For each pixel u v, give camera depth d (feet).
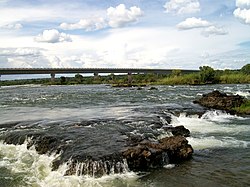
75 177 48.34
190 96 179.11
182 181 46.29
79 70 446.60
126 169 50.57
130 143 60.13
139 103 142.61
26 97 207.21
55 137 64.95
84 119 89.10
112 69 466.29
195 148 63.67
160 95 192.85
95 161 50.21
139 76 569.23
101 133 68.90
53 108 128.88
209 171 50.29
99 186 44.93
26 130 73.46
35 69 400.47
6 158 58.44
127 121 83.87
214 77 361.30
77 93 240.53
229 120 96.58
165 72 527.40
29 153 60.29
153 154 53.21
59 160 52.90
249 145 65.67
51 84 523.29
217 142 68.23
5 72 367.86
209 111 104.06
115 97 187.93
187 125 87.76
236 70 491.72
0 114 109.60
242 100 125.49
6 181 47.93
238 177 47.44
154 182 46.09
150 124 79.71
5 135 69.77
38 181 47.88
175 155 56.39
